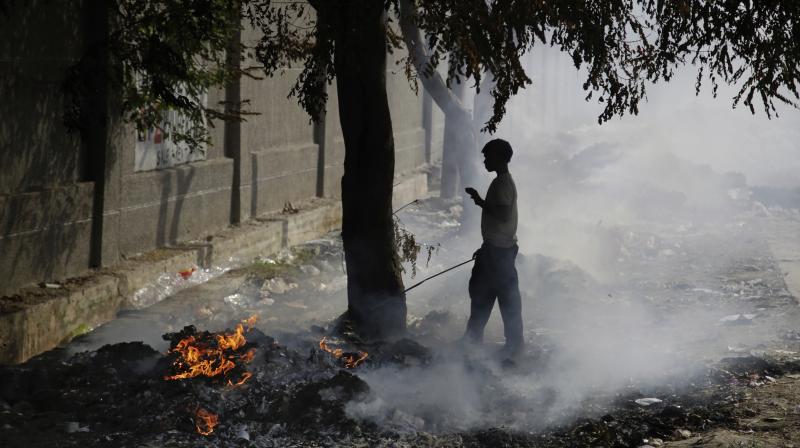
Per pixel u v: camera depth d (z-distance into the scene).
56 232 13.46
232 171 19.17
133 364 10.49
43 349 12.22
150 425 9.06
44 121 13.27
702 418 9.23
